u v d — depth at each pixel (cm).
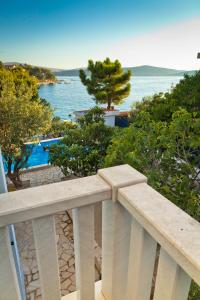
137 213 62
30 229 373
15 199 62
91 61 1136
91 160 415
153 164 219
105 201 76
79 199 66
